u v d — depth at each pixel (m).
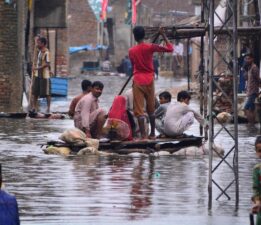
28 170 28.92
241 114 47.62
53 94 64.44
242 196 25.16
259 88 46.03
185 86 79.00
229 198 24.75
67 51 98.31
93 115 33.59
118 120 33.16
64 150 32.44
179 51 115.25
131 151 32.69
